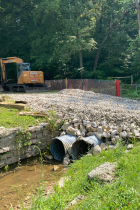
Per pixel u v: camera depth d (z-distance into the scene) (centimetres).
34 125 919
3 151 746
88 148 859
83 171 572
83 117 1034
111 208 344
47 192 509
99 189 414
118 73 3731
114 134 879
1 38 3722
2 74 2812
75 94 1756
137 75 3578
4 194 585
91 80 2258
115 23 3412
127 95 2170
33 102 1329
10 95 1697
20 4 3531
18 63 2614
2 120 891
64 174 682
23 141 835
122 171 470
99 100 1514
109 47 3672
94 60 3916
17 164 817
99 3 3481
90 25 3622
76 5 3142
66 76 3531
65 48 3088
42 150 941
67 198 437
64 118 1051
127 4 2911
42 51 3384
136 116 988
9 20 3631
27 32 3662
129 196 357
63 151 961
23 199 547
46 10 2933
